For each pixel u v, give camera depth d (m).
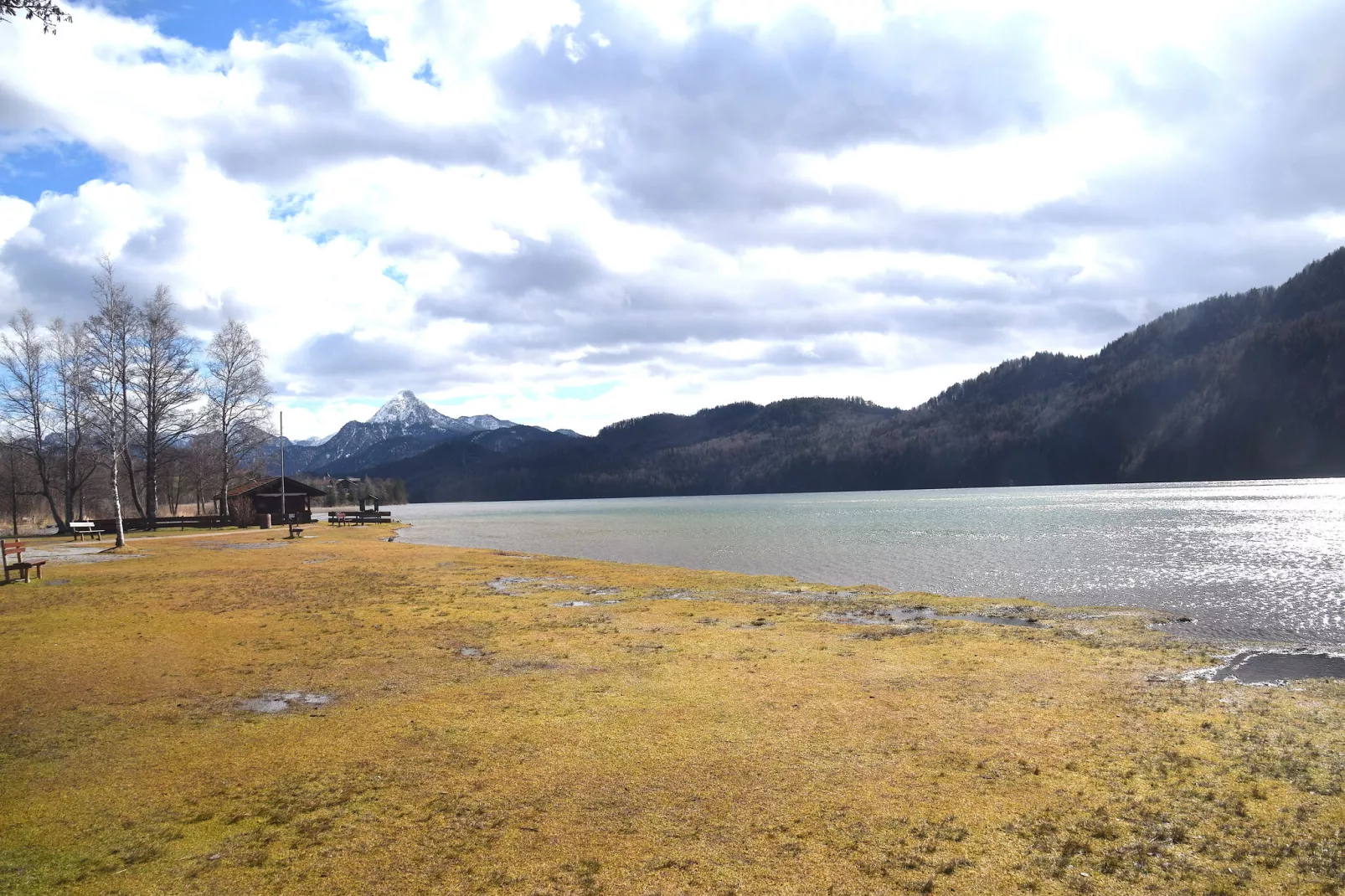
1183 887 6.56
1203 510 77.50
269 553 39.72
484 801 8.30
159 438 59.38
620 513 128.25
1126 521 64.94
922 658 15.55
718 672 14.09
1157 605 25.12
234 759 9.62
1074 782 8.75
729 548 50.84
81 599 22.50
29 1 10.95
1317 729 10.70
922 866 6.88
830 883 6.61
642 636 17.84
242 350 64.44
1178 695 12.62
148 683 13.20
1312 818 7.79
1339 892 6.42
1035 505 103.44
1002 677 13.90
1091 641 17.84
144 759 9.64
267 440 67.50
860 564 39.28
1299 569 33.34
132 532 56.75
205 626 18.45
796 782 8.76
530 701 12.09
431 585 27.25
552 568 34.44
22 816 8.03
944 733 10.49
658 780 8.83
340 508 165.75
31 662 14.75
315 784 8.82
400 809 8.13
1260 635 19.73
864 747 9.91
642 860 7.00
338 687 12.95
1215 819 7.81
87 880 6.75
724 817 7.87
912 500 145.62
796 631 18.94
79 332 55.62
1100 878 6.69
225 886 6.63
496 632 18.17
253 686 13.06
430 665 14.64
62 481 71.94
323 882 6.68
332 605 21.98
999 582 31.64
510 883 6.64
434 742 10.17
